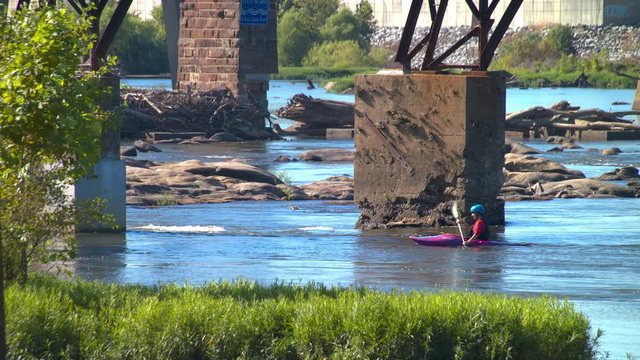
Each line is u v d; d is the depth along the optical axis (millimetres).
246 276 69688
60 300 49031
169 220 102312
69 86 46750
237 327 44625
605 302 61312
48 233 55406
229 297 48812
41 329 44000
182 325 44625
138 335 44156
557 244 86375
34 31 44469
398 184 97312
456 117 94375
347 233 94250
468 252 82625
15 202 52844
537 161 136500
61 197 56031
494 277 70625
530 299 48594
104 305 48562
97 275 69750
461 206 95125
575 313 46562
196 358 44312
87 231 91438
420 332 44031
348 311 45188
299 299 48656
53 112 42688
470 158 94500
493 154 95625
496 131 95438
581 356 44750
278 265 75438
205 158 171125
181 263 76125
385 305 45250
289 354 44062
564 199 120812
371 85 97562
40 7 48406
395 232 94625
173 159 168000
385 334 43844
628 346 49750
